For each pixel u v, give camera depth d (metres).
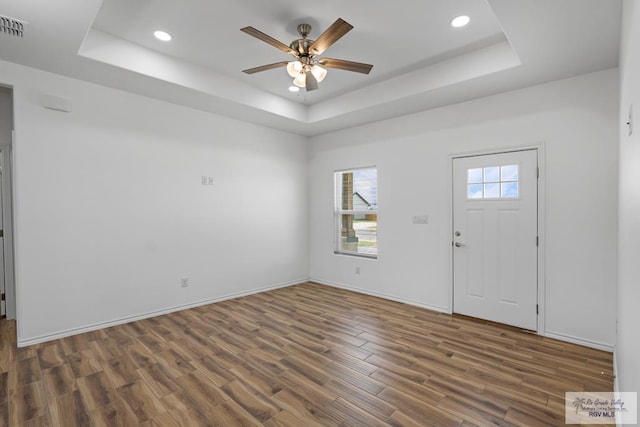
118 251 3.59
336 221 5.39
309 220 5.74
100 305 3.47
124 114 3.62
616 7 2.06
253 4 2.49
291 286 5.38
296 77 2.95
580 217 3.11
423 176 4.23
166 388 2.34
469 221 3.84
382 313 4.00
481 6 2.51
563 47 2.58
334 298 4.67
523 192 3.44
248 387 2.36
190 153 4.18
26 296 3.03
